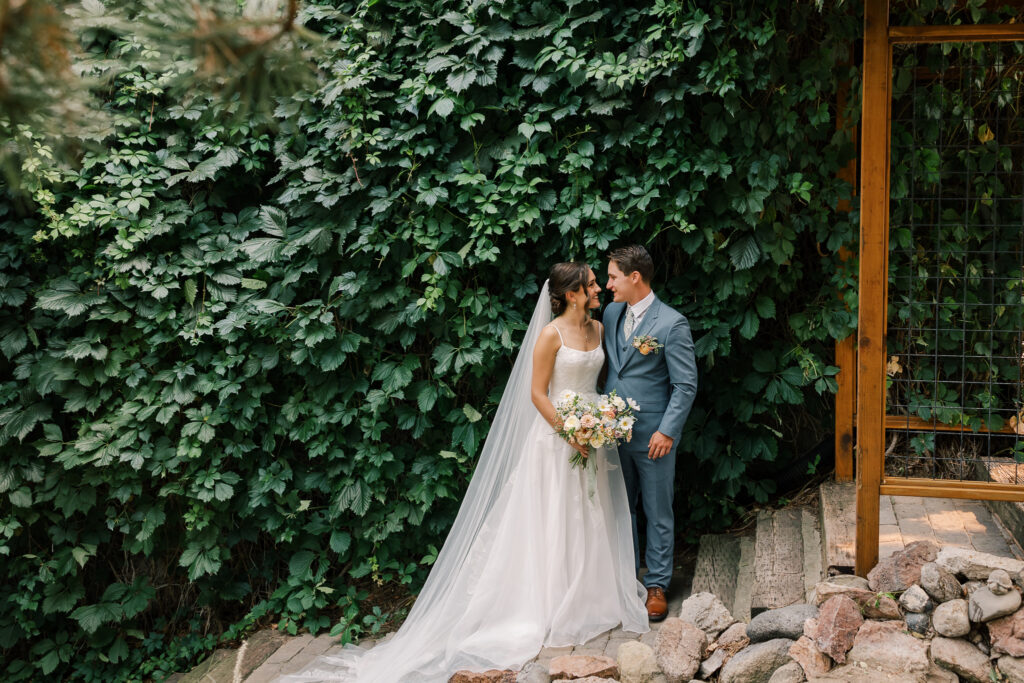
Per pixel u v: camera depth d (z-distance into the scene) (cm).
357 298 427
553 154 402
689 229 390
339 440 437
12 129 148
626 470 383
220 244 436
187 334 428
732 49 381
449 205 416
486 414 433
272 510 451
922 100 398
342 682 354
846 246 407
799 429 449
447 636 358
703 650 308
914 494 313
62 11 144
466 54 398
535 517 358
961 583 292
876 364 313
